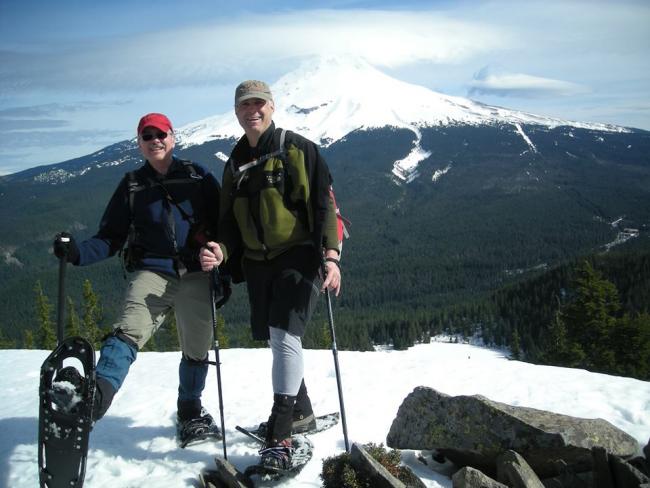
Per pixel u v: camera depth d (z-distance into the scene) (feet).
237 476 11.68
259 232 12.26
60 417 10.25
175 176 13.51
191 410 14.49
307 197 12.05
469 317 320.91
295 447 12.51
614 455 11.12
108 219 13.33
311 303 12.34
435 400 13.69
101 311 121.08
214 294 13.26
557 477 11.78
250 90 12.10
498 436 12.28
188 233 13.37
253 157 12.51
